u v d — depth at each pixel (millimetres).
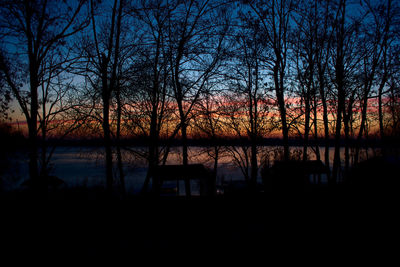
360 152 17875
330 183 16250
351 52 15492
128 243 8375
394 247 7215
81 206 12391
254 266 6922
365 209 10977
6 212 11242
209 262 6820
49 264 7137
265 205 13477
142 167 14430
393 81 15938
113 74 10508
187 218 11156
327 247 7504
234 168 24266
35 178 12555
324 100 16422
